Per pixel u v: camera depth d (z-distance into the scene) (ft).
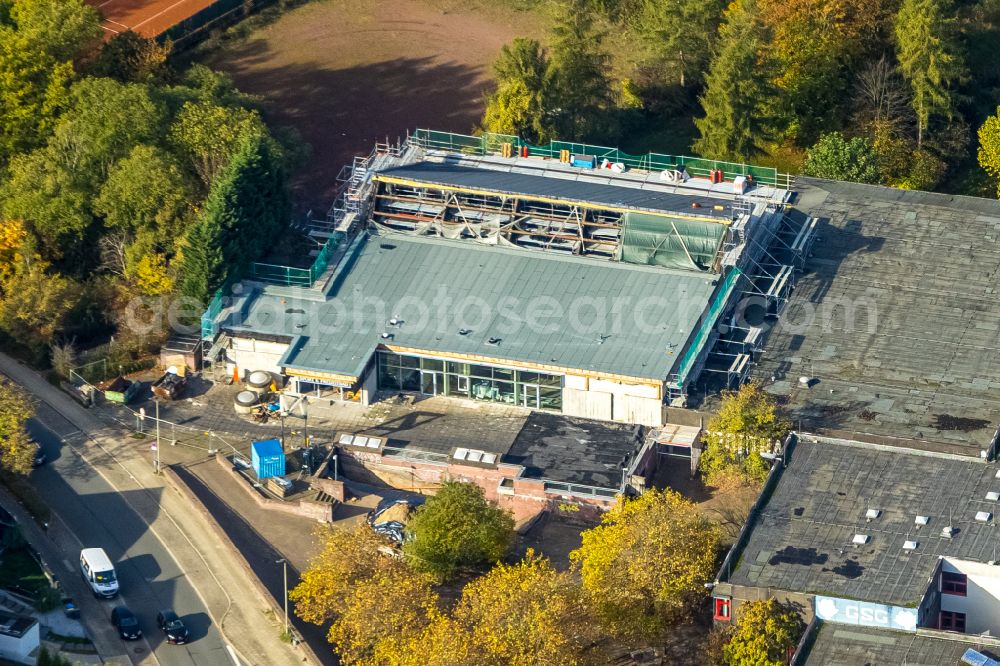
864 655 632.79
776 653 636.89
